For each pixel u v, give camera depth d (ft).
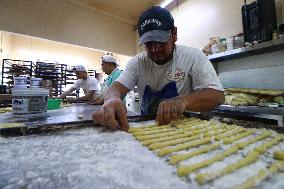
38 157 1.31
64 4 12.20
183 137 1.77
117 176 1.03
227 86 7.94
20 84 3.62
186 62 3.54
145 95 3.87
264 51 6.51
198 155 1.34
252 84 7.11
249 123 2.10
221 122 2.30
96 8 13.43
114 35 14.61
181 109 2.39
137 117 2.68
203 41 9.84
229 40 6.91
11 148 1.50
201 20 9.92
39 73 10.98
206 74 3.30
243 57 7.36
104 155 1.35
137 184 0.94
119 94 3.32
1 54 15.14
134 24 15.76
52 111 4.09
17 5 10.50
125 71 3.90
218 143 1.54
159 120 2.31
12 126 1.94
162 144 1.52
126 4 13.04
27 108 3.06
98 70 22.54
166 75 3.65
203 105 2.80
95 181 0.97
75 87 10.45
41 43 19.22
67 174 1.05
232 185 0.93
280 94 5.38
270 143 1.47
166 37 3.01
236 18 8.06
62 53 20.35
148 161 1.24
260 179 0.94
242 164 1.14
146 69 3.75
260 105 5.35
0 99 6.08
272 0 6.03
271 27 5.81
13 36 18.06
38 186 0.93
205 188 0.91
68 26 12.30
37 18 11.12
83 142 1.67
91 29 13.38
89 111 4.07
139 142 1.67
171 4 12.09
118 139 1.77
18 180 0.99
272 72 6.54
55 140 1.73
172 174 1.05
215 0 9.08
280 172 1.05
